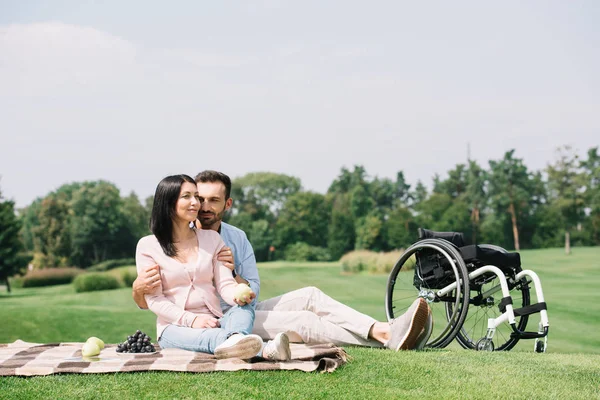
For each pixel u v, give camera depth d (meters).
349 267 35.53
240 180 70.31
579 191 56.12
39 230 62.09
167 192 3.80
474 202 61.59
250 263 4.28
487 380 3.31
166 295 3.83
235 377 3.19
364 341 3.95
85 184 68.38
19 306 25.62
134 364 3.36
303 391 3.04
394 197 72.31
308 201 66.38
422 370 3.44
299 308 4.04
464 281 4.60
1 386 3.10
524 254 45.41
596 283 27.69
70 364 3.39
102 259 63.31
